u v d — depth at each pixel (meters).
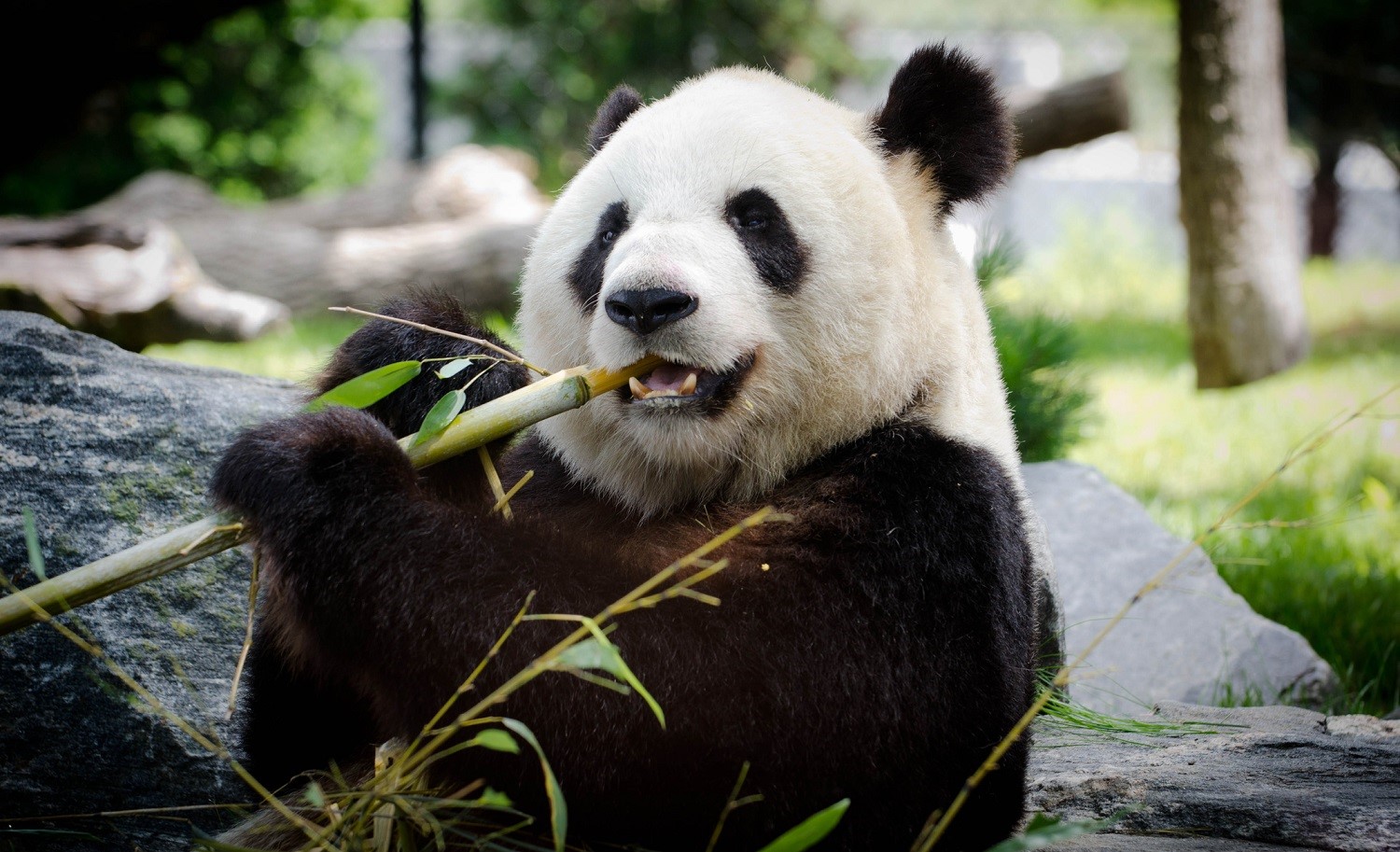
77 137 26.31
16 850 4.93
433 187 21.19
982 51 46.12
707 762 3.92
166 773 5.05
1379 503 6.96
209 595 5.39
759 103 4.81
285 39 28.27
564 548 3.98
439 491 4.42
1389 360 19.03
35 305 13.67
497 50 31.28
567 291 4.79
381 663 3.86
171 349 16.86
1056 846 4.48
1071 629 7.91
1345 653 8.52
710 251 4.42
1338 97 28.53
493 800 3.42
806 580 4.00
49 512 5.39
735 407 4.51
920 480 4.28
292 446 3.87
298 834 4.60
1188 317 15.04
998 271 9.61
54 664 5.12
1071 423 9.79
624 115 5.62
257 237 18.62
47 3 17.34
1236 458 14.02
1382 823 4.45
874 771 4.03
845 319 4.54
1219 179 14.21
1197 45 13.98
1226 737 5.86
